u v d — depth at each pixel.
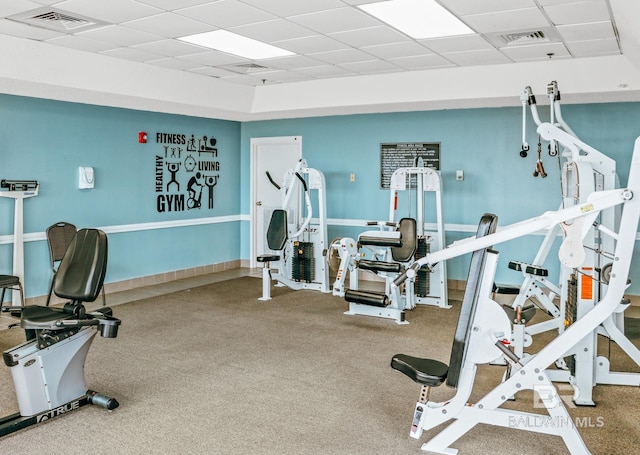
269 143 8.57
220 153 8.48
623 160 6.37
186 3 3.95
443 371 2.97
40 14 4.20
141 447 2.97
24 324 3.15
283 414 3.40
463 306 2.84
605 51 5.29
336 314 5.91
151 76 6.08
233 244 8.88
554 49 5.21
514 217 6.96
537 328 4.55
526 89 4.91
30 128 5.96
